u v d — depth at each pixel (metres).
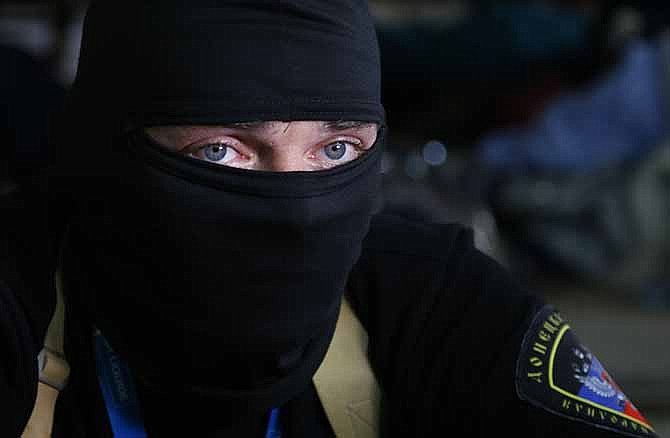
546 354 1.73
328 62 1.52
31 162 3.89
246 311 1.59
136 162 1.54
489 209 5.66
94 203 1.65
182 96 1.49
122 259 1.63
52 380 1.66
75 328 1.72
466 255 1.84
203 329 1.60
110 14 1.59
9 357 1.60
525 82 5.92
